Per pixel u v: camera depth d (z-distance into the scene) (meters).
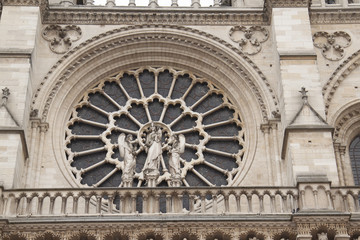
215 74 70.75
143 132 67.88
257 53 70.00
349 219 55.78
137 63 71.56
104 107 69.62
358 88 67.88
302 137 60.78
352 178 64.88
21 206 60.00
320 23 71.38
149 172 59.47
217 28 71.50
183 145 61.22
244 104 68.94
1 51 65.62
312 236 55.34
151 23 71.56
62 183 63.94
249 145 66.75
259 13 71.75
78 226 55.41
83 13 71.38
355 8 71.75
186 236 55.53
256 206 62.19
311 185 57.66
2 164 59.53
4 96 62.97
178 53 71.44
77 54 69.69
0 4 70.88
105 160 66.25
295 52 66.19
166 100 69.75
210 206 63.00
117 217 55.78
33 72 67.12
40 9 69.62
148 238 55.34
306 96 63.25
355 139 67.62
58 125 67.31
